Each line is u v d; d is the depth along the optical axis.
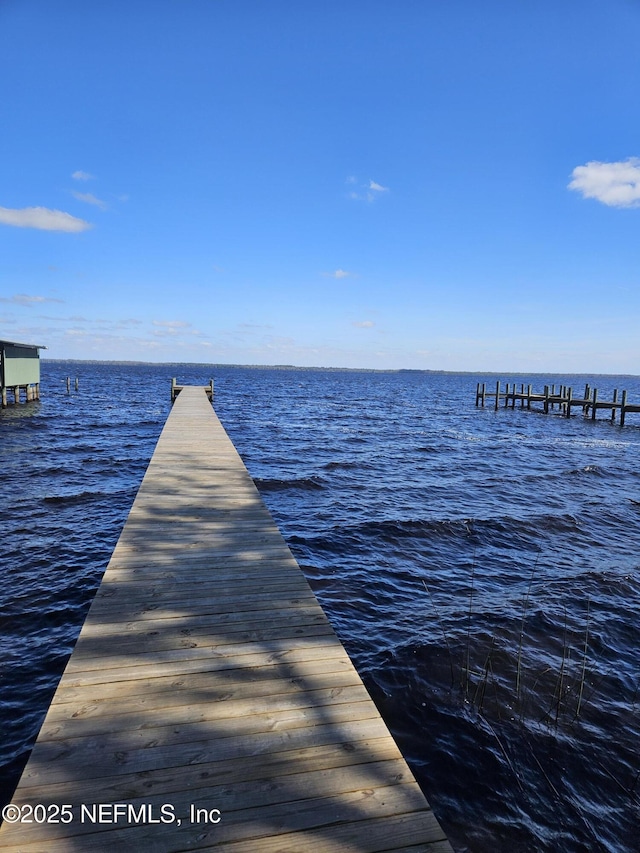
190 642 3.01
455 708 3.77
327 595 5.63
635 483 12.19
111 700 2.45
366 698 2.56
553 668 4.36
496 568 6.62
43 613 5.08
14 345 23.06
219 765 2.08
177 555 4.36
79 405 29.17
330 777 2.04
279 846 1.75
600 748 3.43
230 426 21.52
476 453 16.02
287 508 9.04
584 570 6.60
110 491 9.94
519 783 3.12
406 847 1.76
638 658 4.60
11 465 12.04
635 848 2.73
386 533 7.77
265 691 2.58
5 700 3.78
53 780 1.96
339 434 19.83
